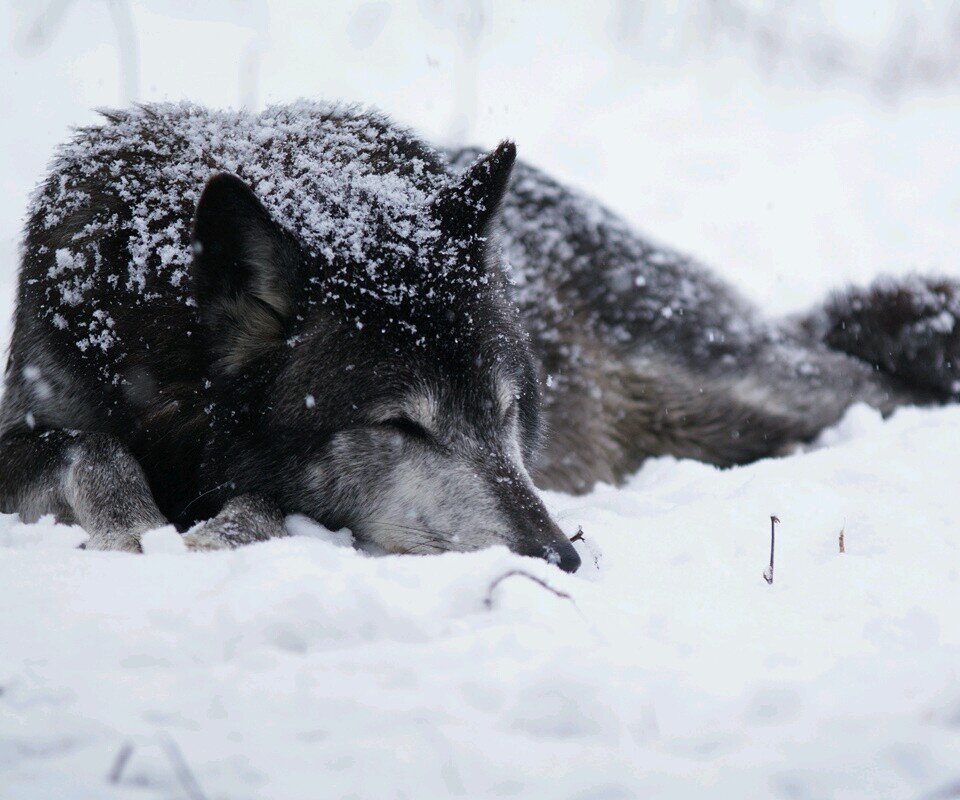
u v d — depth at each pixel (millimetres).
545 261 11383
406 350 6918
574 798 2900
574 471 11016
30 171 17391
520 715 3479
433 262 7137
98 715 3453
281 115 8492
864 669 4004
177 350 7141
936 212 20734
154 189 7543
